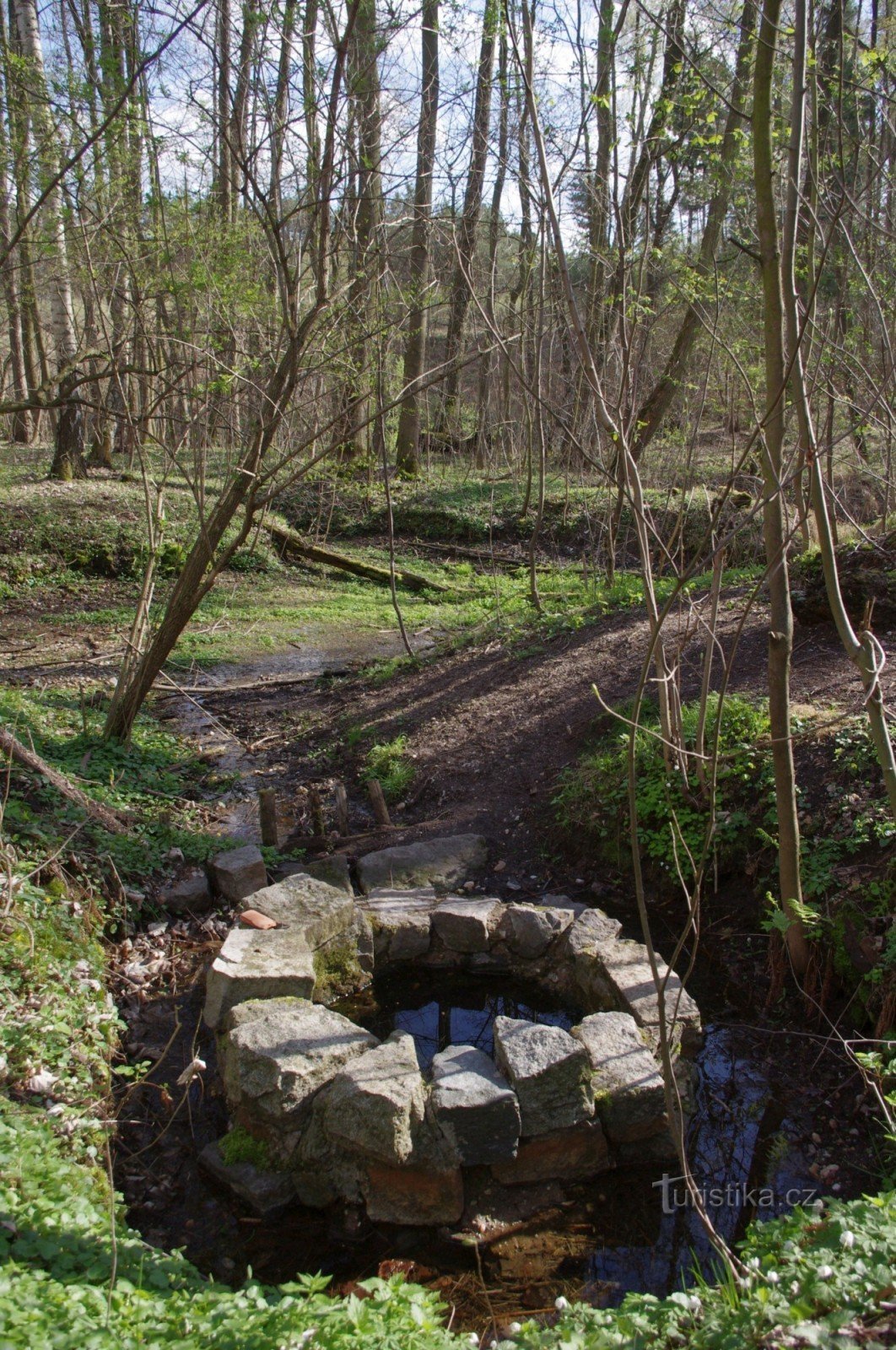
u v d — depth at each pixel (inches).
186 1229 152.9
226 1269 146.1
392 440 856.3
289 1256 149.2
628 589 405.4
